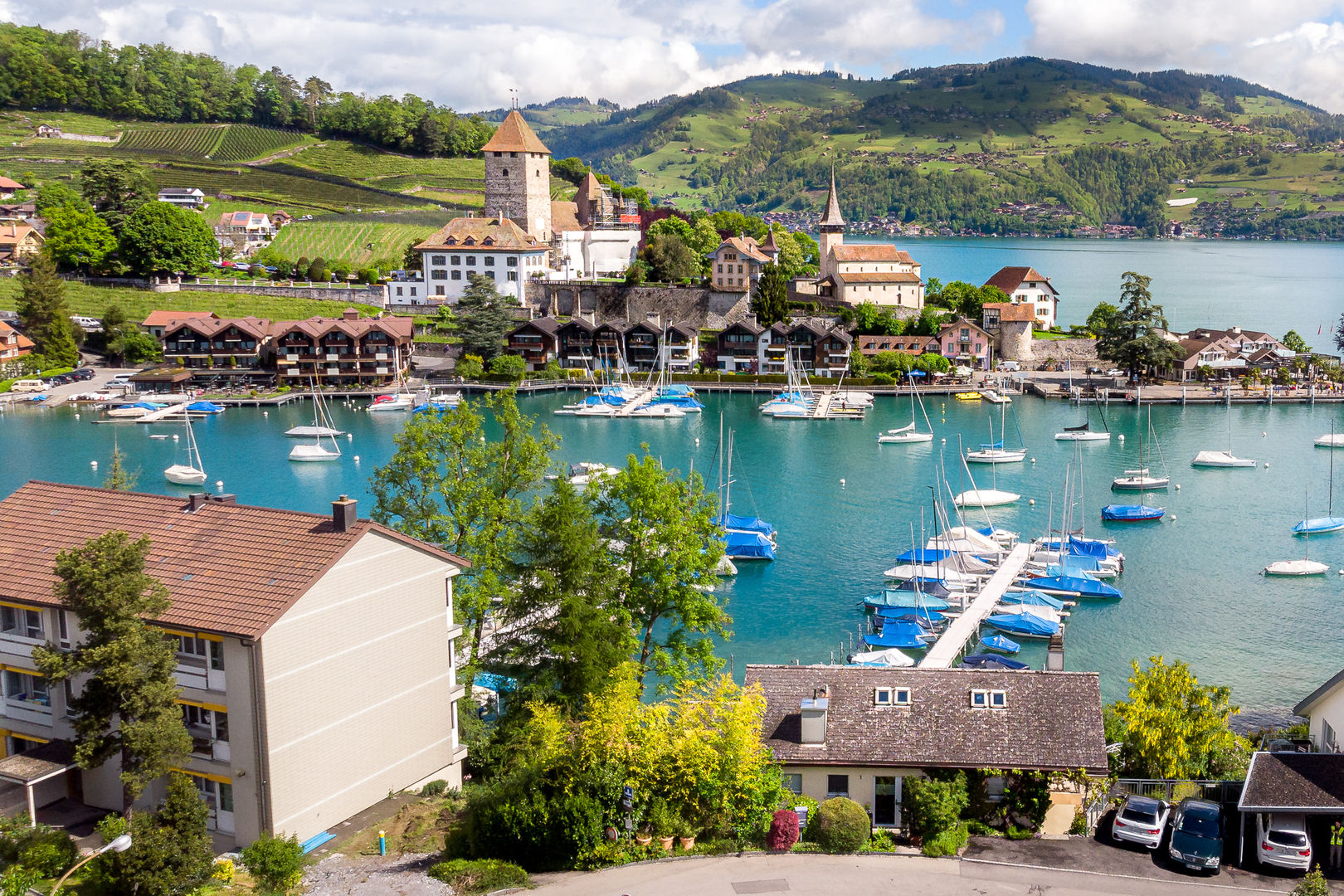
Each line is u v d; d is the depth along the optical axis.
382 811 48.19
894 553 102.69
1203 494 126.19
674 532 57.47
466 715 57.22
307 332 190.50
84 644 44.91
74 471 135.12
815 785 44.69
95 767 44.19
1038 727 44.69
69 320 198.25
